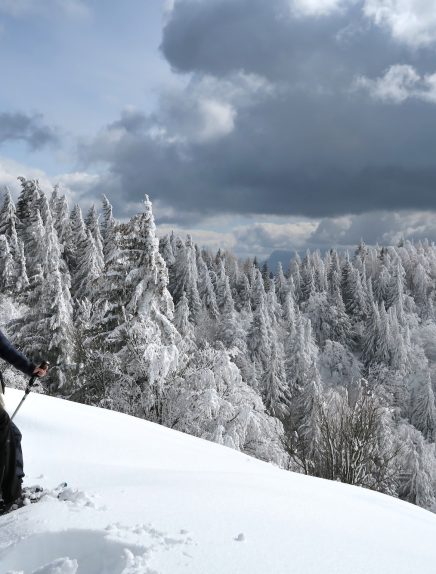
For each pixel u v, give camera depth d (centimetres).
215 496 312
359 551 253
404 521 389
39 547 220
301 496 371
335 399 1831
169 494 305
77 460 435
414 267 13400
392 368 7581
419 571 246
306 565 221
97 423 593
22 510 262
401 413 6469
